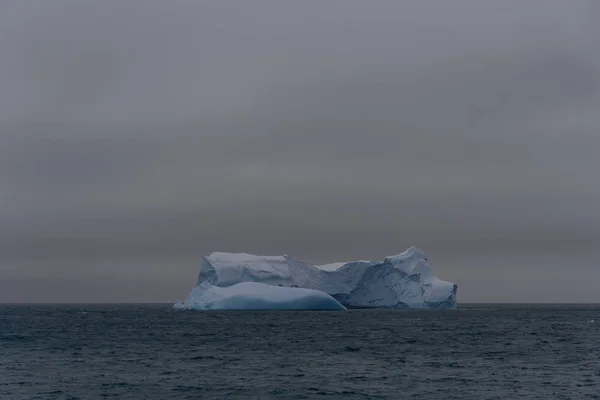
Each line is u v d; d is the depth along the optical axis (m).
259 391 45.53
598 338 91.00
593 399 43.09
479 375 53.22
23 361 61.31
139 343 80.62
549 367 58.34
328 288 157.50
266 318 140.88
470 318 149.75
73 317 160.12
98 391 45.28
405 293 158.38
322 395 44.25
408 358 64.88
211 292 146.38
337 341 84.12
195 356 65.81
